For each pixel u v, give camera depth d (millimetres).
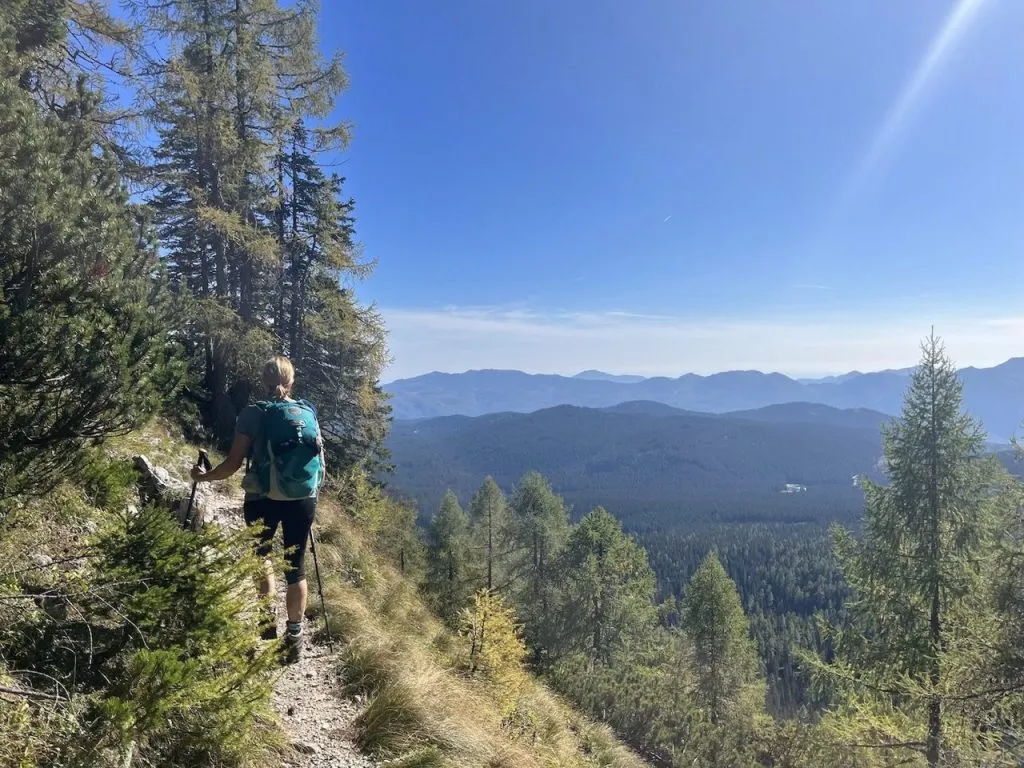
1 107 3432
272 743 2955
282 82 16719
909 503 12742
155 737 2383
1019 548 9898
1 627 2348
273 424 3873
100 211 3760
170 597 2592
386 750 3404
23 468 3078
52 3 8055
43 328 3061
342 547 8930
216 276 16266
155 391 3887
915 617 12695
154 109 12914
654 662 32406
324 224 19219
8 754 1849
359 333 19547
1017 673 9477
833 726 12984
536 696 8672
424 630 7477
